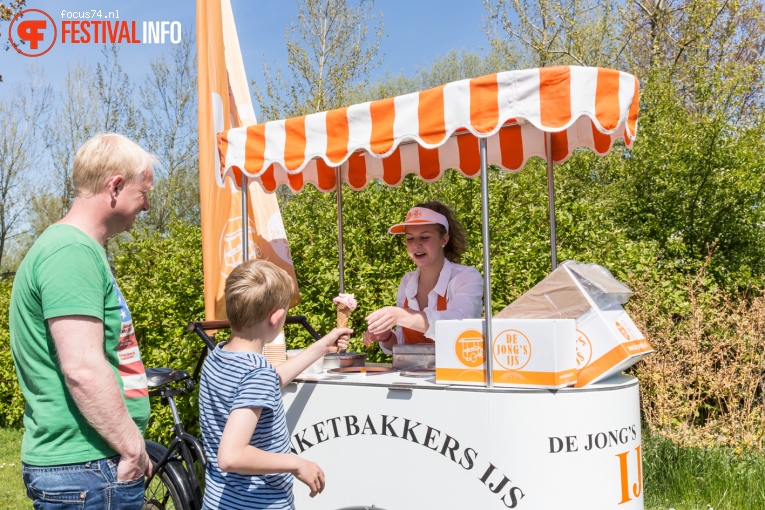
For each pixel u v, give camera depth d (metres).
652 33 13.08
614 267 5.41
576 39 13.30
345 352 3.34
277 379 2.09
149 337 5.46
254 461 1.92
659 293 5.36
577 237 5.51
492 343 2.50
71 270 1.83
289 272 4.46
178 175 22.45
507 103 2.53
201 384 2.17
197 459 3.37
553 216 3.75
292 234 5.54
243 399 1.98
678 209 7.58
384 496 2.64
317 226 5.86
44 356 1.87
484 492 2.44
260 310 2.14
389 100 2.77
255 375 2.03
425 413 2.57
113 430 1.83
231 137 3.26
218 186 3.59
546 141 3.77
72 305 1.80
